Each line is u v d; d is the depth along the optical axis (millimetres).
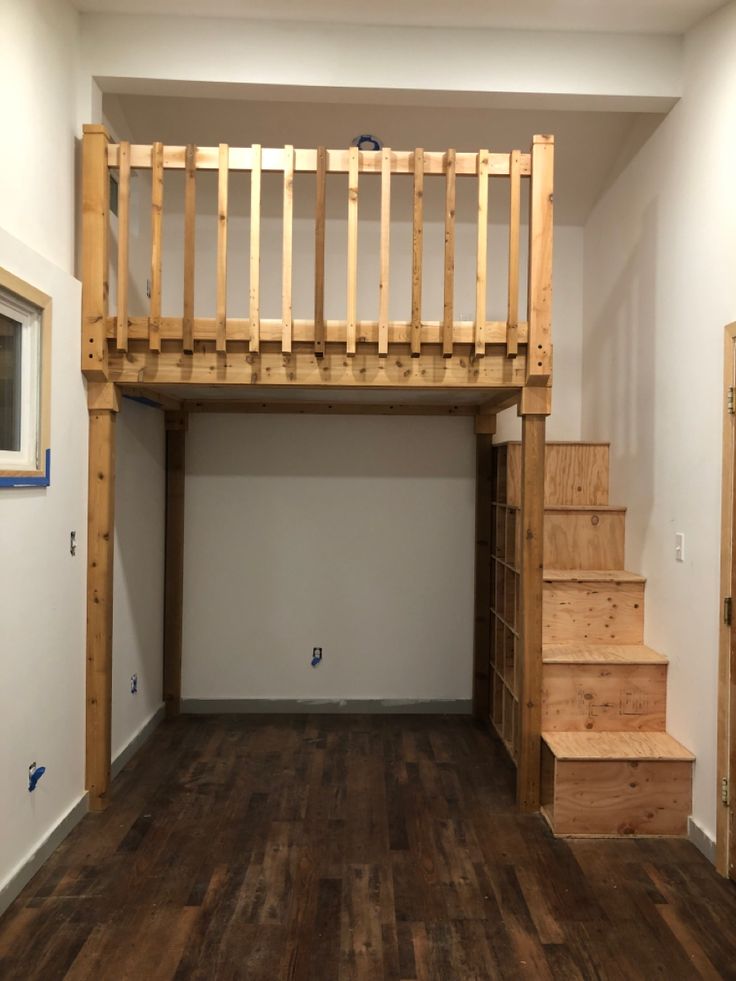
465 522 4598
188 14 3152
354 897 2488
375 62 3211
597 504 4148
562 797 2936
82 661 3068
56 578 2791
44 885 2533
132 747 3756
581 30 3205
